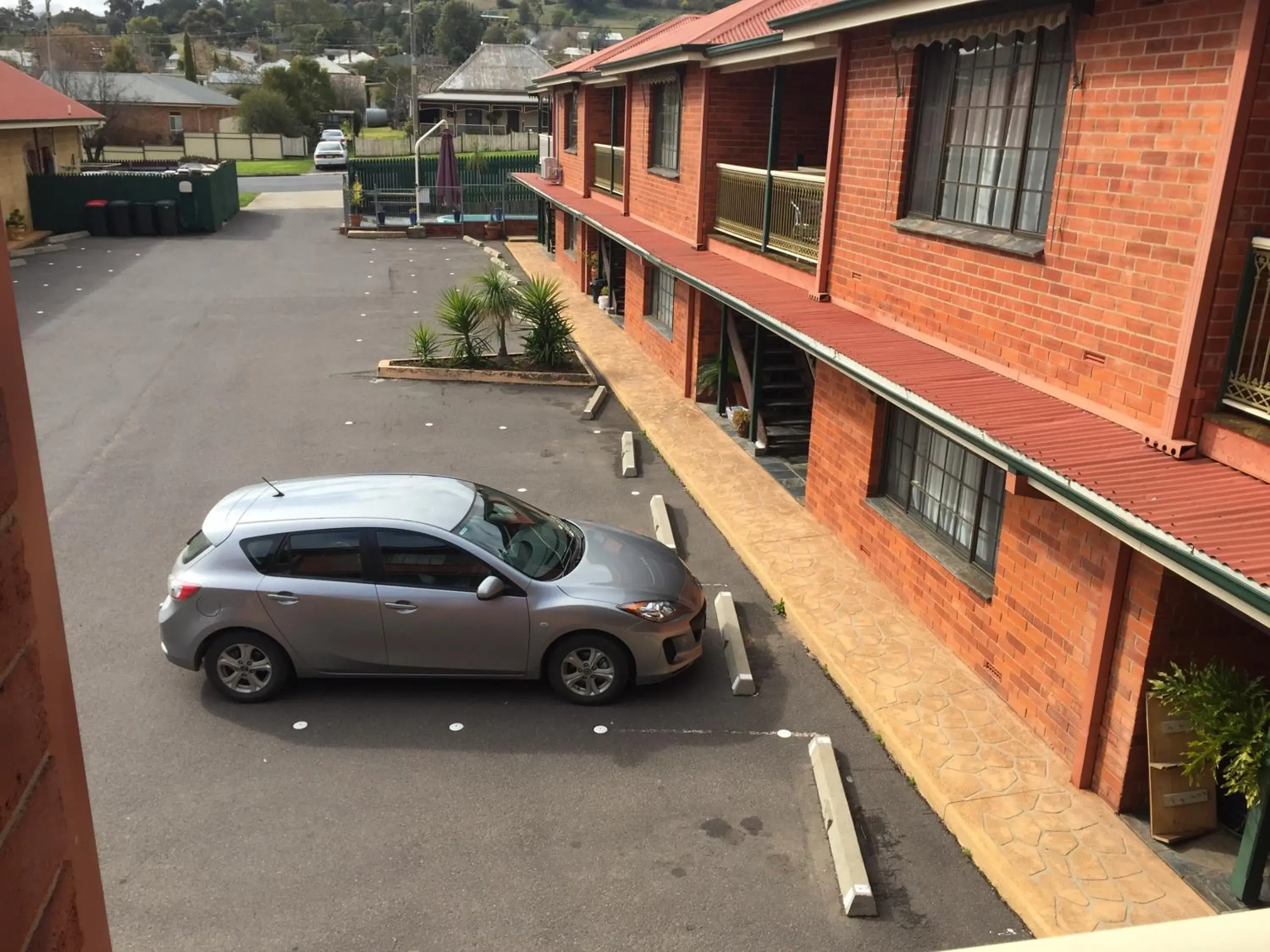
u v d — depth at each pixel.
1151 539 4.93
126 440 13.95
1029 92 7.31
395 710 7.66
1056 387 7.06
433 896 5.80
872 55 9.52
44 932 1.28
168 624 7.60
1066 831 6.25
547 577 7.75
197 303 23.27
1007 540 7.52
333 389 16.50
